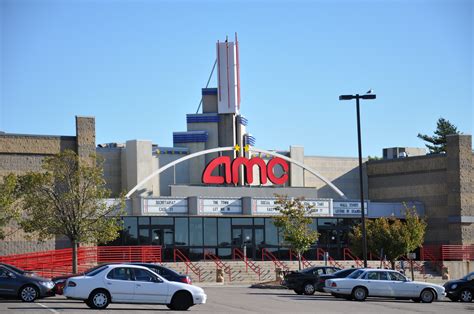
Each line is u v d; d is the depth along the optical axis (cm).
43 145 5328
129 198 5825
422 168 6969
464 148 6719
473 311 3384
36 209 4525
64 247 5344
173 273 3438
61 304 3219
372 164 7438
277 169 7075
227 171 6378
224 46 6938
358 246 5716
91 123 5450
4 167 5194
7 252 5141
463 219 6631
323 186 7381
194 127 6894
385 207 6738
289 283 4350
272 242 6366
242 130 6912
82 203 4566
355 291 3841
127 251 5397
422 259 6550
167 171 6638
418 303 3862
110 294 2970
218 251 6169
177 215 5944
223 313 2959
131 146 6431
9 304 3192
